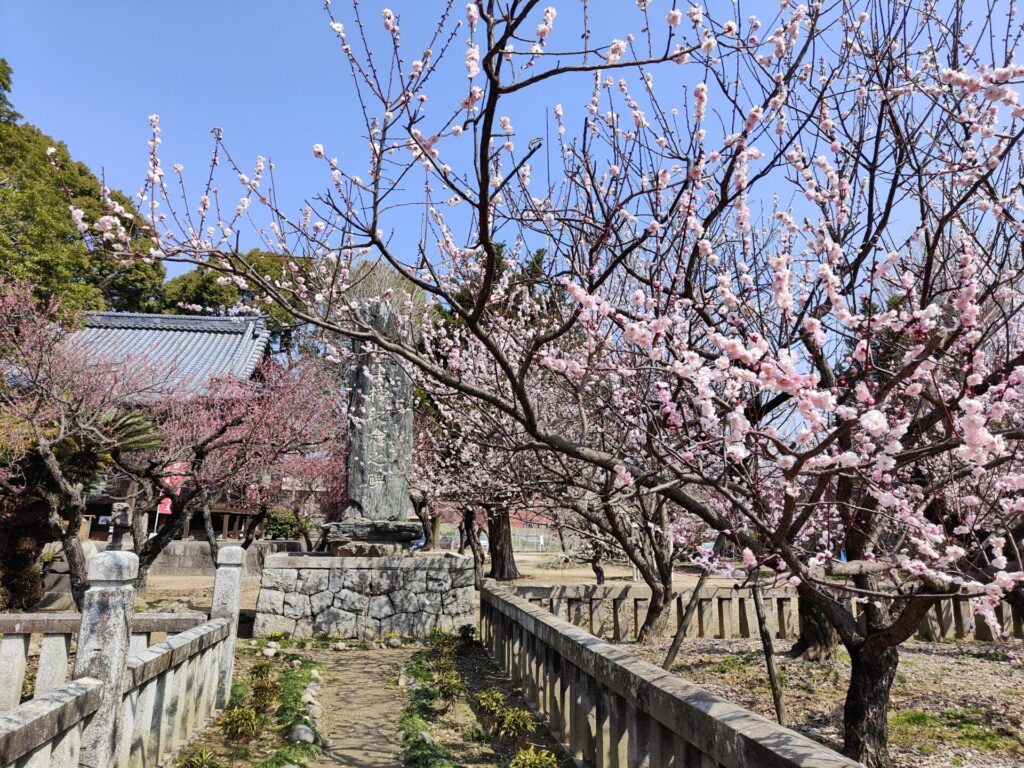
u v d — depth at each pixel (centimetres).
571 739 469
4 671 464
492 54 285
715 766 273
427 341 771
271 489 1394
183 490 1230
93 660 328
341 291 450
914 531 376
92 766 315
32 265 1371
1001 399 327
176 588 1418
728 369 266
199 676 500
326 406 1221
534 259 495
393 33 346
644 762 348
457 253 538
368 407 1166
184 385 1205
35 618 469
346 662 837
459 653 841
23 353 775
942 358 340
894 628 391
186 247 378
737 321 386
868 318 285
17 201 1422
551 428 733
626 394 455
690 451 384
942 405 273
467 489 1088
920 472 462
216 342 1895
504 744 504
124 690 347
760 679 640
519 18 275
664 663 652
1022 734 498
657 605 791
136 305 2295
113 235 366
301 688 637
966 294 268
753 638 868
